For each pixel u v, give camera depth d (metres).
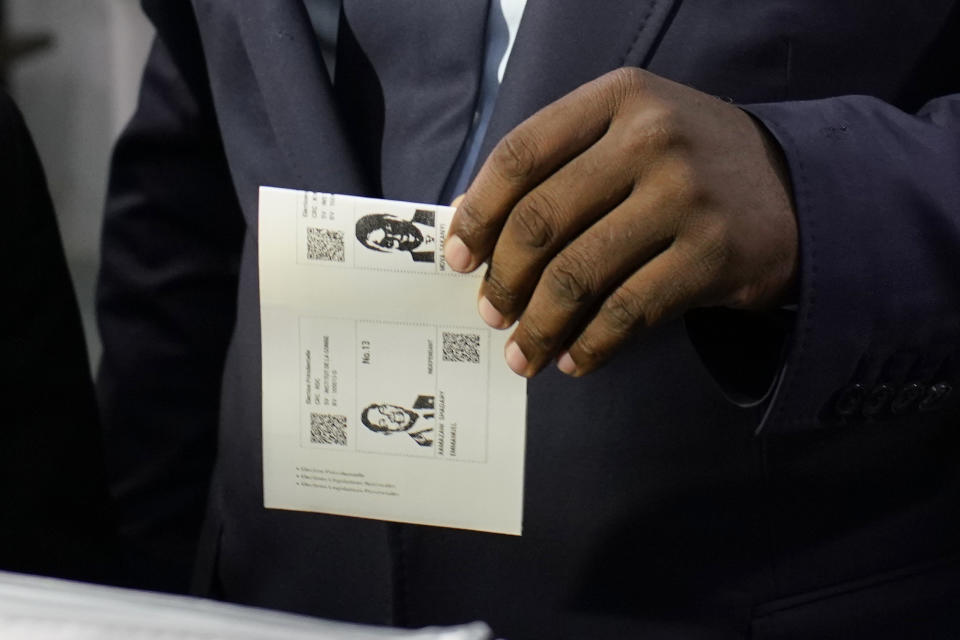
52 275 1.16
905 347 0.79
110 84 3.72
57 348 1.16
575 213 0.70
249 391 1.08
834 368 0.78
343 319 0.80
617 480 0.91
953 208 0.79
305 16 0.98
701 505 0.91
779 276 0.75
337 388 0.82
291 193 0.78
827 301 0.75
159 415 1.38
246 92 1.04
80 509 1.18
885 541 0.96
